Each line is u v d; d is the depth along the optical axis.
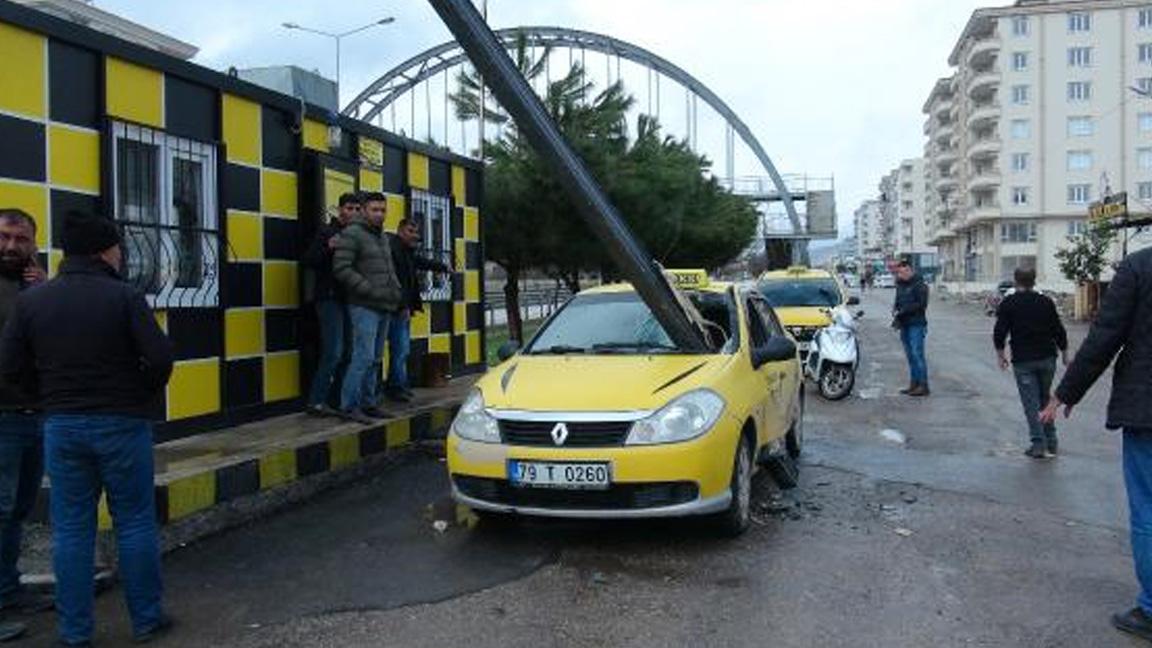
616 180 21.98
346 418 8.80
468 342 13.22
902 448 10.02
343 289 8.82
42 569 5.73
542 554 6.20
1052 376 9.51
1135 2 92.31
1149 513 4.91
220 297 8.31
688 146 34.22
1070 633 4.91
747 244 46.06
